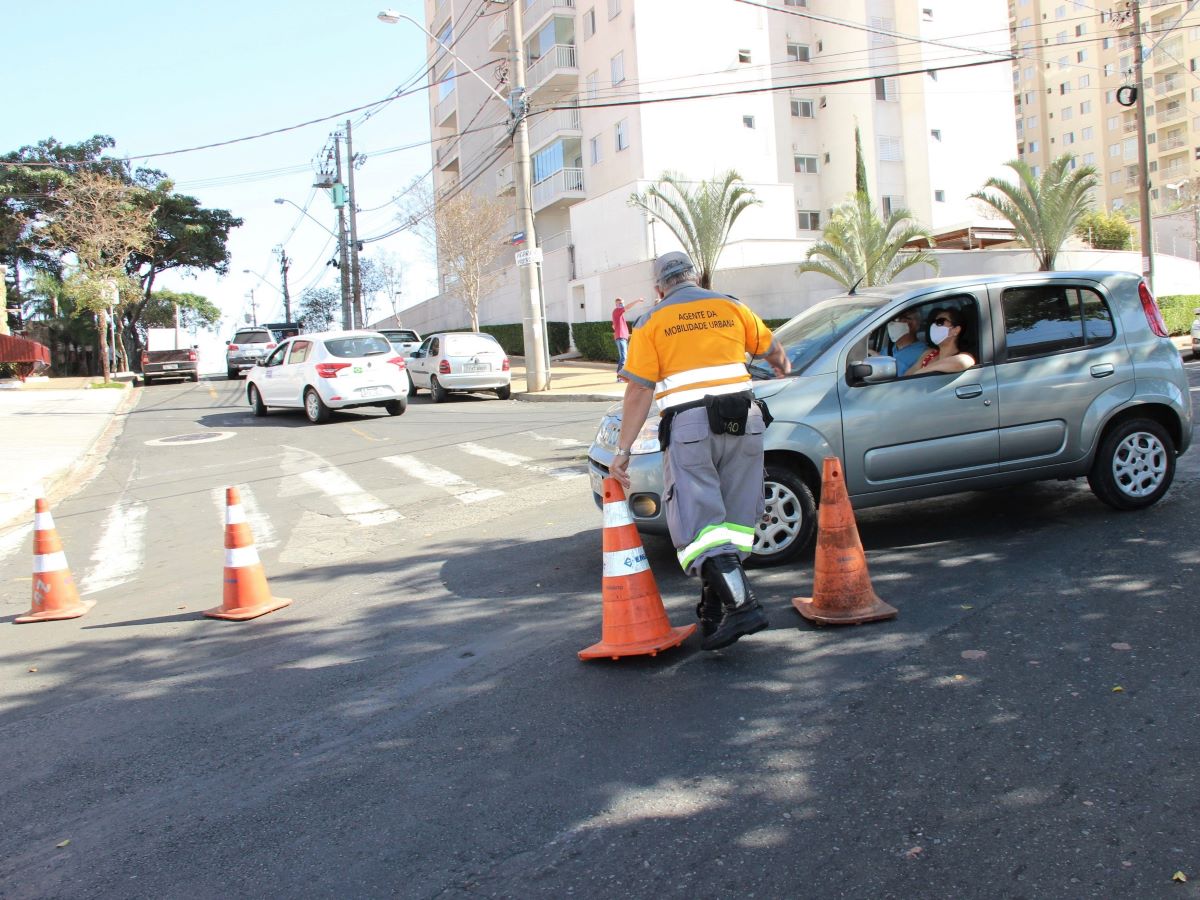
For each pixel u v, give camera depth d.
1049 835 2.95
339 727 4.22
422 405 21.14
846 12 40.25
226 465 13.58
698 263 28.05
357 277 39.53
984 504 7.28
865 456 6.07
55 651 5.75
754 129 37.72
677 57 36.31
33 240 47.25
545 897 2.82
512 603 5.87
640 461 5.98
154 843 3.34
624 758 3.66
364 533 8.55
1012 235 34.03
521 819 3.28
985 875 2.77
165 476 13.02
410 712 4.31
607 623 4.74
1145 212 26.44
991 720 3.73
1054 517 6.72
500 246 37.12
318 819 3.41
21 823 3.57
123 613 6.54
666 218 31.23
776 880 2.81
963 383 6.22
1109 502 6.64
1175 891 2.65
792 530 6.00
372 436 15.61
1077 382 6.45
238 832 3.37
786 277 29.67
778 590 5.55
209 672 5.14
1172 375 6.67
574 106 21.89
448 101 54.22
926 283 6.50
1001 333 6.37
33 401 25.41
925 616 4.95
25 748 4.29
